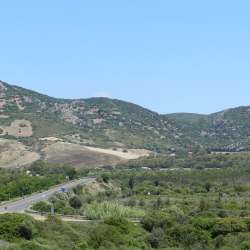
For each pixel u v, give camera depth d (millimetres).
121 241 72688
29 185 131125
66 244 66875
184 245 76312
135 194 149250
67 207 100312
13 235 66312
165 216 84312
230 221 81500
